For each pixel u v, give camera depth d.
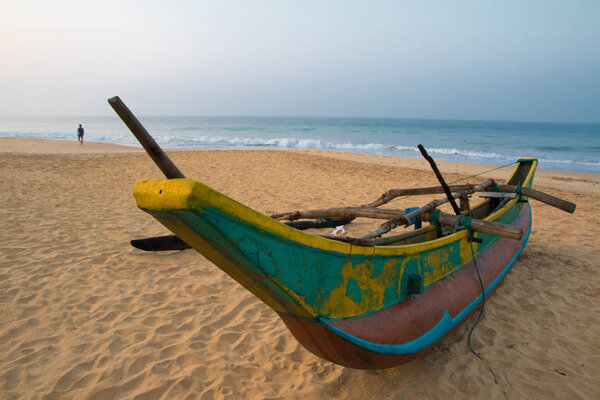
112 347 3.73
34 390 3.13
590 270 5.86
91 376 3.33
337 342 2.77
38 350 3.65
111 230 7.18
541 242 7.27
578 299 4.95
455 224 4.24
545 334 4.16
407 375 3.46
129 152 22.78
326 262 2.64
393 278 3.20
